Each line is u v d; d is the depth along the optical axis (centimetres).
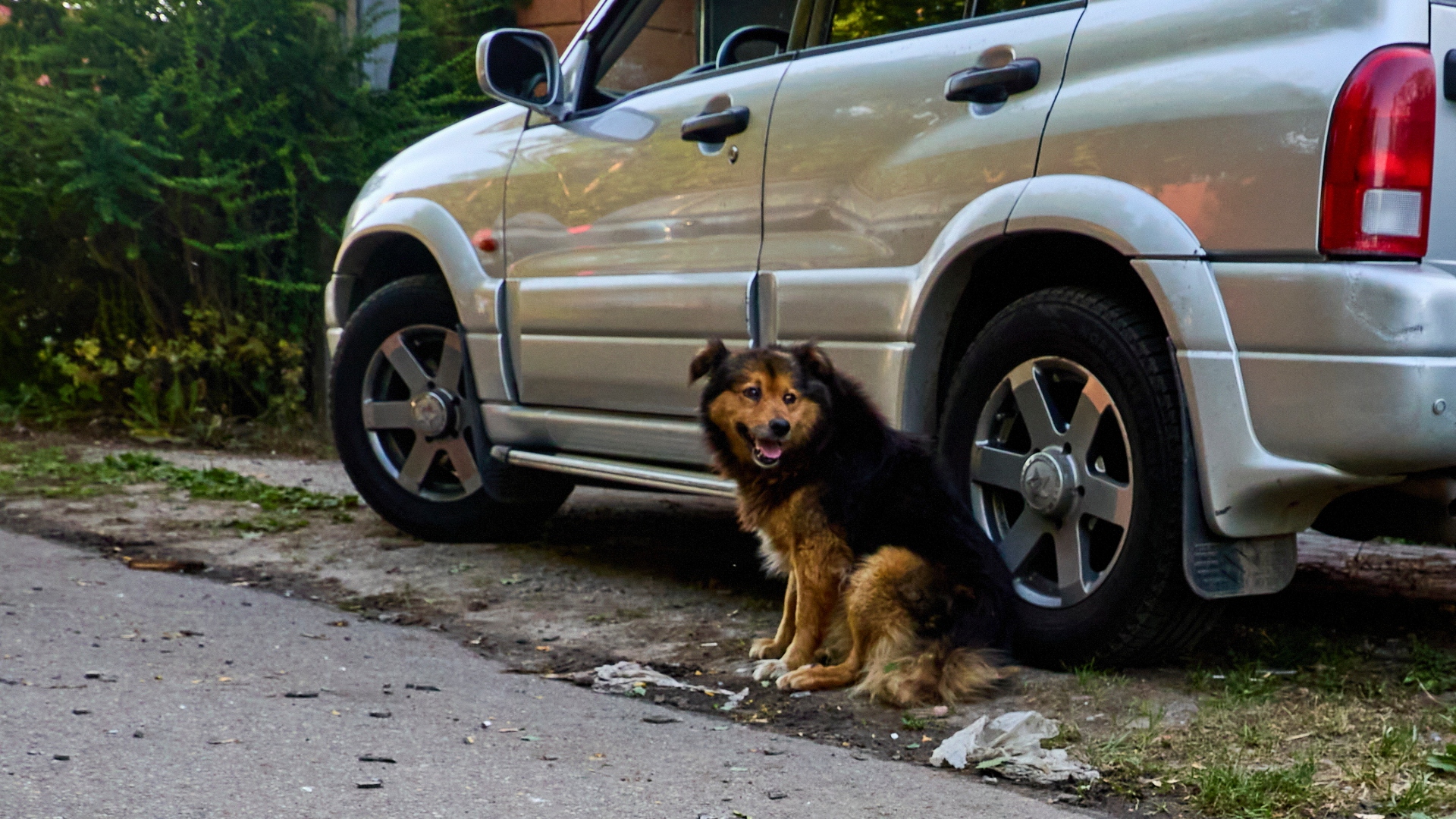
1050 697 347
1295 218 313
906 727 338
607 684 378
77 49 898
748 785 286
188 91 866
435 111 977
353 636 425
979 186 375
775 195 429
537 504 577
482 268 538
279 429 927
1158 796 282
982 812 271
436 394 566
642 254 473
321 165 910
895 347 394
